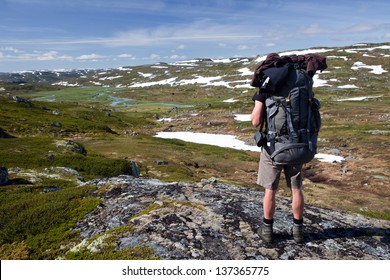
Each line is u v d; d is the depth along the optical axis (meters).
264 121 5.86
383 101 131.88
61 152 43.25
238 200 8.24
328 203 38.94
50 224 7.84
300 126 5.41
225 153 69.44
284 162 5.54
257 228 6.78
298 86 5.36
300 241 6.31
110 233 6.74
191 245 6.17
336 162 61.38
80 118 105.06
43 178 25.22
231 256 5.93
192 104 188.50
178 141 81.44
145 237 6.48
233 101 179.00
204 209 7.56
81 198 8.98
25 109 98.19
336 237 6.71
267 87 5.42
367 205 38.62
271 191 5.96
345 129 87.88
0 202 11.70
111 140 74.44
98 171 35.75
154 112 161.88
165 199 8.23
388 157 62.06
